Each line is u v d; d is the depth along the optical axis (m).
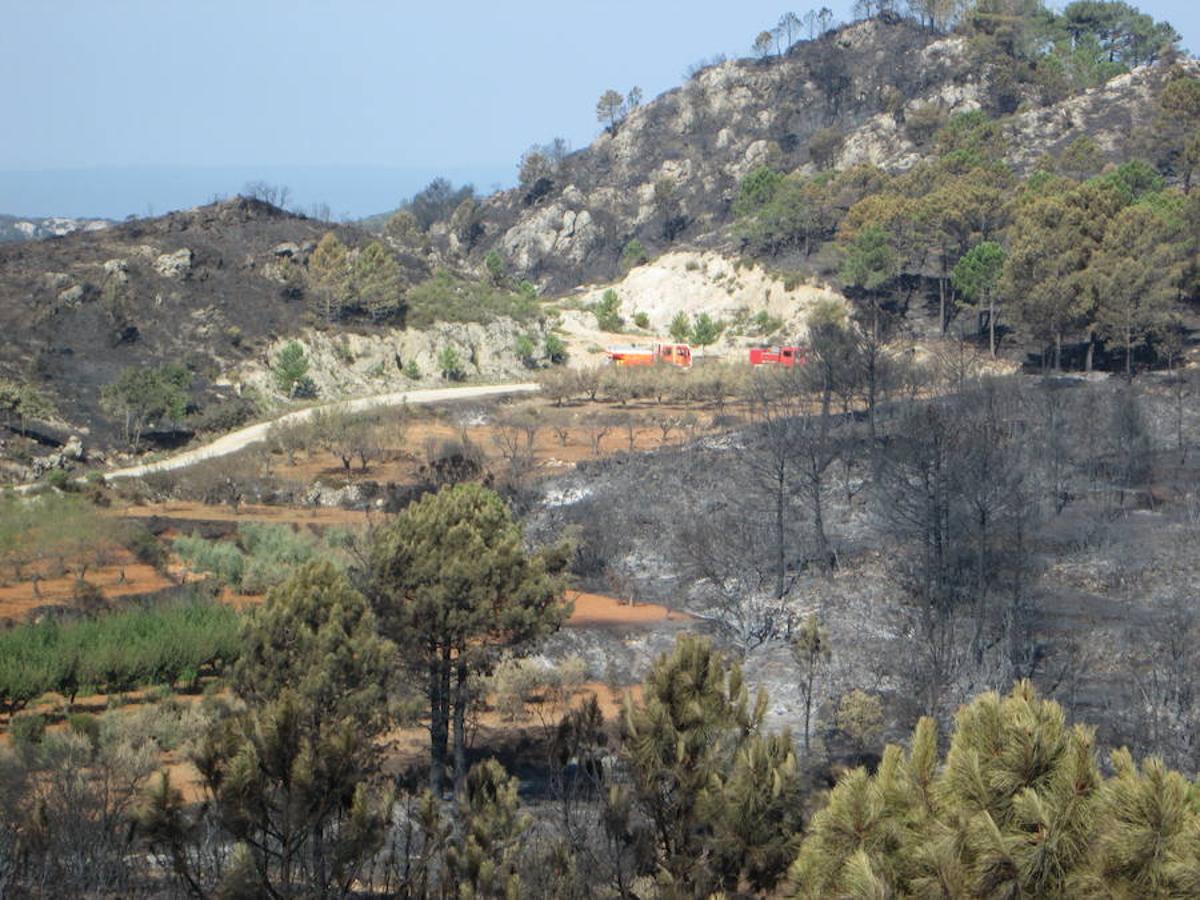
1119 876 13.54
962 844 14.02
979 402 95.62
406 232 198.38
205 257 146.62
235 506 91.62
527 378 148.12
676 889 21.34
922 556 70.75
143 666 54.56
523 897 23.64
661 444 104.75
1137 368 125.06
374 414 115.50
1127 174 159.25
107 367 123.38
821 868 15.11
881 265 151.62
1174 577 68.31
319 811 22.34
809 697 50.41
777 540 75.50
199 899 22.58
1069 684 53.56
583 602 71.88
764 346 158.25
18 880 26.88
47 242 145.75
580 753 31.95
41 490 90.88
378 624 40.91
